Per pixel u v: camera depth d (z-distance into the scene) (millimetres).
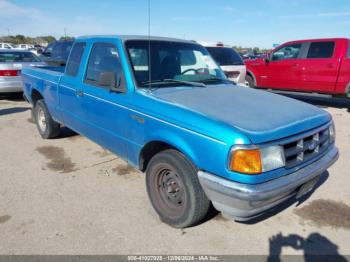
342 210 3271
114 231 2879
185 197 2701
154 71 3424
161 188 2998
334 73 8570
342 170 4305
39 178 3977
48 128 5379
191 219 2736
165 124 2734
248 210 2330
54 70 5340
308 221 3076
